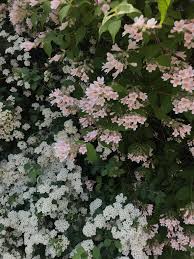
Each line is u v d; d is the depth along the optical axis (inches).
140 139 20.7
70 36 18.9
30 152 23.5
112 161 20.6
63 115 21.8
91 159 18.2
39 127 23.6
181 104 16.7
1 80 25.2
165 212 20.0
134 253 18.9
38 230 20.3
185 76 16.1
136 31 14.8
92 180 22.0
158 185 20.8
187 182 20.1
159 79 17.8
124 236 18.8
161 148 21.5
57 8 17.6
